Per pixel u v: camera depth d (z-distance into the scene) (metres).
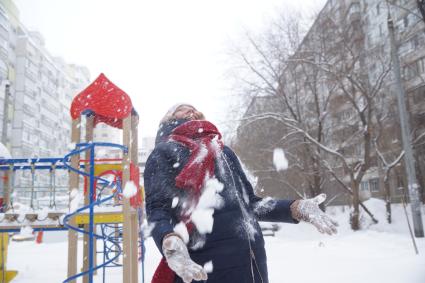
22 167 3.81
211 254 1.30
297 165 16.84
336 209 23.25
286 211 1.53
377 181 28.58
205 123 1.55
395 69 12.24
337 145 18.50
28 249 10.79
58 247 11.41
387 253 7.60
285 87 17.80
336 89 17.19
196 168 1.37
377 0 25.48
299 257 7.57
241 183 1.52
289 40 17.23
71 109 3.40
